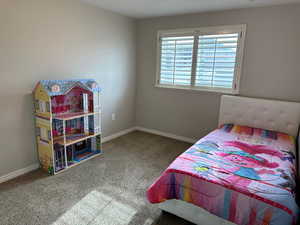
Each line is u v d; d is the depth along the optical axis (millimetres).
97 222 1747
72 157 2789
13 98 2301
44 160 2541
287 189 1476
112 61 3570
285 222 1322
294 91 2768
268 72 2891
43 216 1792
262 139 2545
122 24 3631
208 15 3180
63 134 2543
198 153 2076
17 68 2287
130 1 2783
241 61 3035
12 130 2338
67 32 2752
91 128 2984
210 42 3219
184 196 1690
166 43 3680
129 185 2312
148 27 3826
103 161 2895
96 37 3191
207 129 3535
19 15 2223
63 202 1982
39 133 2512
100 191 2182
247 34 2934
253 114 2961
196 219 1704
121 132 4066
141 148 3406
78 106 2967
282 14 2678
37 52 2449
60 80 2586
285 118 2748
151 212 1894
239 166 1821
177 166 1790
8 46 2178
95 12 3096
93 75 3256
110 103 3691
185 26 3424
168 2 2770
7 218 1755
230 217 1495
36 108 2459
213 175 1643
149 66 3977
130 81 4070
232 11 2982
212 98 3389
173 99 3811
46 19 2482
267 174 1688
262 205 1383
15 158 2404
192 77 3508
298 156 2402
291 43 2688
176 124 3869
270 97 2932
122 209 1918
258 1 2574
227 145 2322
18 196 2049
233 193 1482
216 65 3250
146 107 4207
